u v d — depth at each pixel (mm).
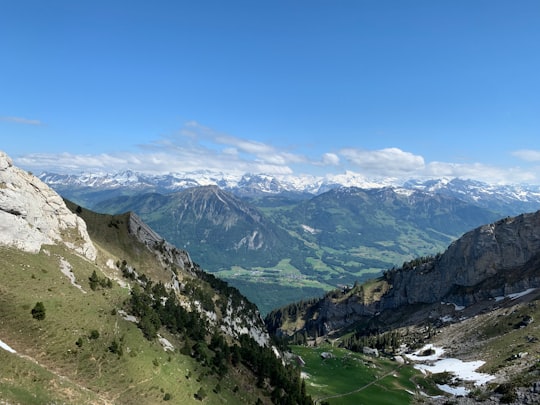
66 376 74625
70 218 138125
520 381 142250
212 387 107000
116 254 165250
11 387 59281
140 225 199500
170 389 90562
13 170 117875
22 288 92125
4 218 105250
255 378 131625
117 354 88500
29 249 108812
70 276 112125
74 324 89250
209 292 198125
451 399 150000
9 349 72125
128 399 79062
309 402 130250
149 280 160000
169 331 123500
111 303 110562
